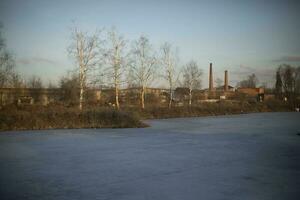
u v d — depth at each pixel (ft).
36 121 84.94
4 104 111.45
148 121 117.91
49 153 46.24
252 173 33.37
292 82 242.37
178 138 65.87
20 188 27.37
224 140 62.49
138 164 38.17
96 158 42.19
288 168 35.99
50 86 161.27
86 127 89.04
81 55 113.09
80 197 24.84
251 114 172.76
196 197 24.88
